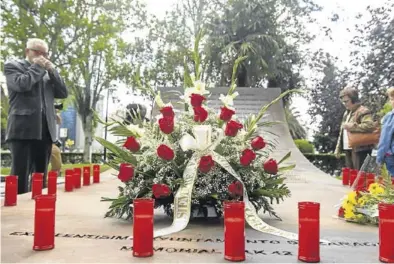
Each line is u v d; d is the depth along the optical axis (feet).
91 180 15.70
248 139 8.19
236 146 7.88
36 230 5.43
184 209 6.91
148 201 5.16
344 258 5.12
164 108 7.70
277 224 7.59
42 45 13.44
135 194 7.63
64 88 14.25
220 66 38.58
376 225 7.54
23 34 36.94
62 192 12.25
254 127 8.26
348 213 7.92
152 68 46.68
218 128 7.91
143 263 4.76
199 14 42.01
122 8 43.91
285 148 22.24
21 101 12.99
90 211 8.73
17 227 6.96
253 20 38.75
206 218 7.91
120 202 7.74
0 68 35.17
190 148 7.52
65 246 5.60
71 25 39.70
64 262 4.82
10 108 13.17
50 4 37.76
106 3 42.73
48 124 13.78
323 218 8.38
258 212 8.89
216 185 7.46
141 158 7.73
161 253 5.22
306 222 4.97
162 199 7.72
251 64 38.19
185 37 45.88
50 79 13.87
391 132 13.80
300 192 13.28
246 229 6.82
